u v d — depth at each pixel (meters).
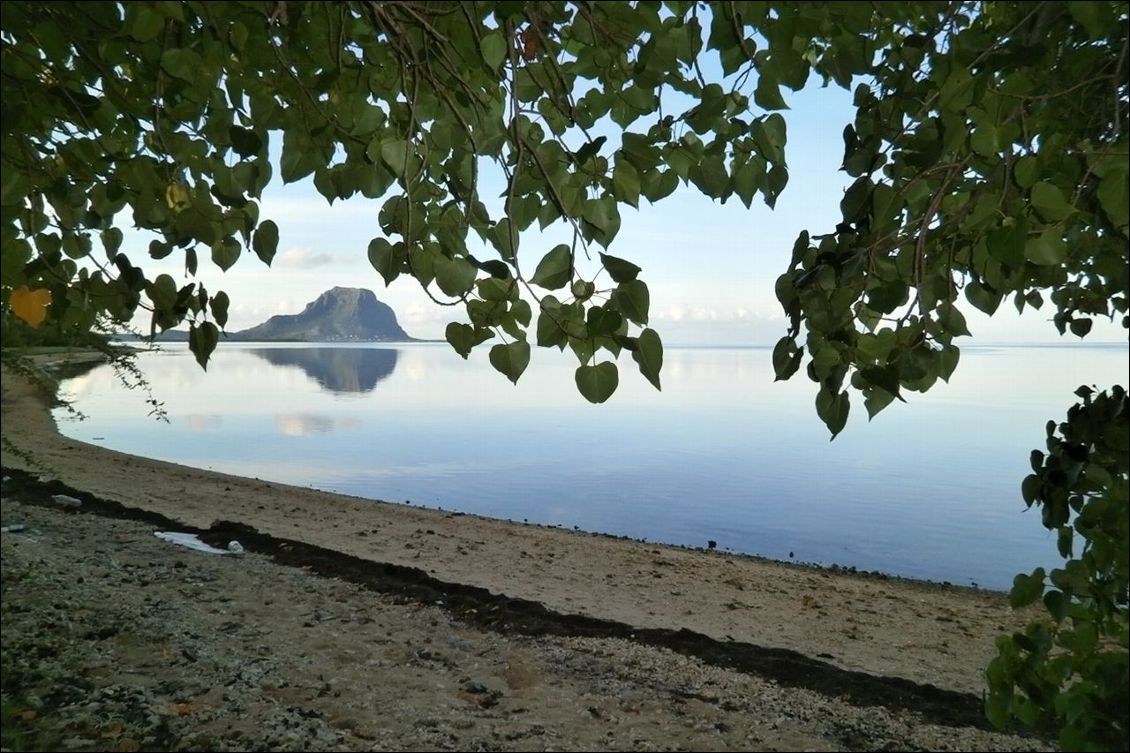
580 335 2.08
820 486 18.80
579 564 8.29
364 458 23.06
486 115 2.29
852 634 6.36
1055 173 2.17
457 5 2.22
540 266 2.00
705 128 2.46
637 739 3.68
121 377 3.27
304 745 3.33
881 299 2.15
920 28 2.28
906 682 4.82
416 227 2.37
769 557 11.77
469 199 2.33
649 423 36.38
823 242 2.31
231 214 2.52
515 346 2.19
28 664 3.86
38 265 2.38
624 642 5.18
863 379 2.31
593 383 2.08
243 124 2.62
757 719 4.02
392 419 36.75
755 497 17.23
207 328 2.53
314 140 2.81
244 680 3.99
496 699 4.08
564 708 4.01
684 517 14.92
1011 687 2.53
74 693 3.60
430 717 3.75
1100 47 2.24
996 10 2.28
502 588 6.75
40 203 2.44
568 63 2.77
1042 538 13.44
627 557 8.99
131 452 22.03
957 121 1.95
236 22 2.47
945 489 18.50
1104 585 2.37
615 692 4.28
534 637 5.16
